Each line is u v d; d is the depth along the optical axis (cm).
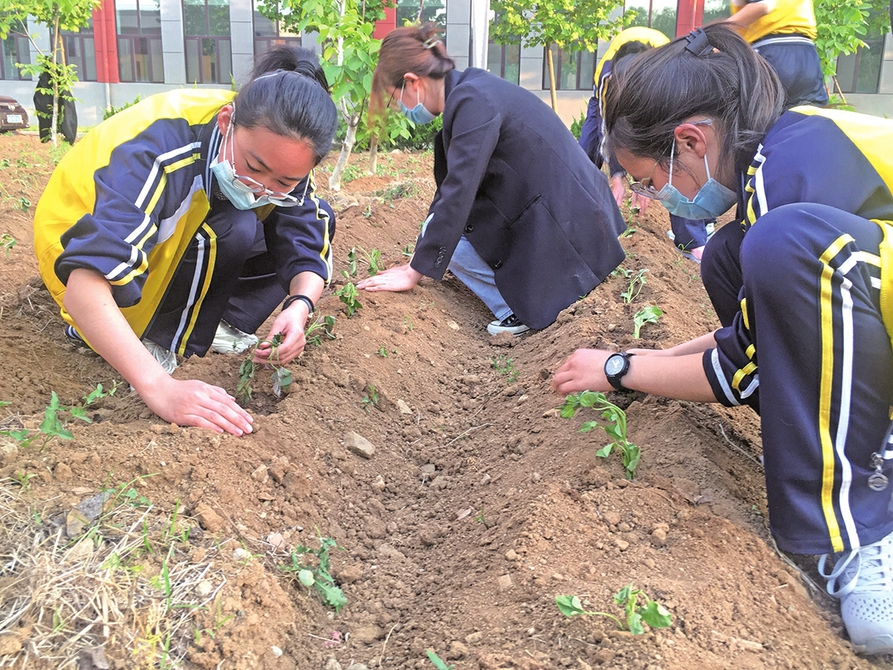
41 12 905
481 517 227
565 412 229
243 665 162
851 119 191
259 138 214
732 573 183
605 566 187
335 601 193
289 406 267
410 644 179
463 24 1717
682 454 229
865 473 177
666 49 202
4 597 157
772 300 173
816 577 193
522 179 371
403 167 885
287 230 305
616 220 405
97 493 190
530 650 162
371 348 336
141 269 223
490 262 395
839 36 846
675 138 197
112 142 231
